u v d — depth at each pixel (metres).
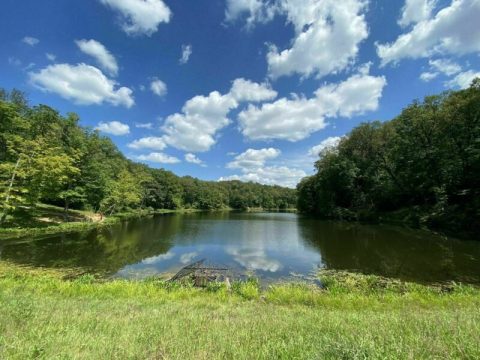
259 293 10.09
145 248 20.58
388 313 5.92
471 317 4.45
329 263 16.06
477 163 25.88
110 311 5.59
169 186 84.50
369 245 21.20
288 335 3.68
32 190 23.61
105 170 42.88
